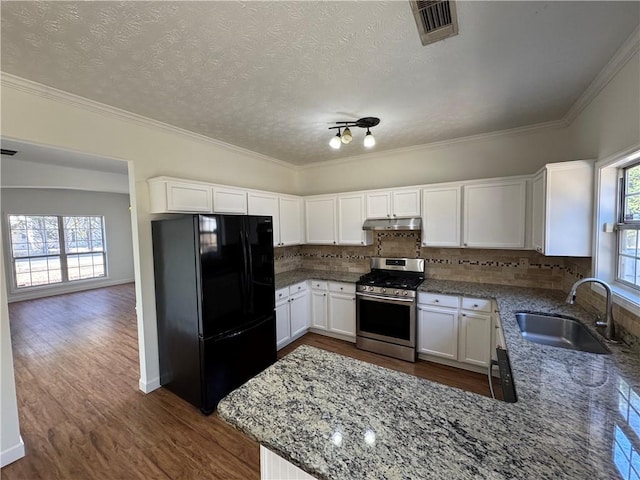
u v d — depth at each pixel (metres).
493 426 0.95
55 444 2.05
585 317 2.06
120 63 1.75
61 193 6.99
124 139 2.51
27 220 6.55
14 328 4.50
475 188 3.06
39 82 1.95
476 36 1.52
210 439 2.10
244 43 1.57
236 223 2.62
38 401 2.56
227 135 3.12
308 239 4.26
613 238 1.96
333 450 0.84
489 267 3.30
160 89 2.08
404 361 3.27
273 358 3.12
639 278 1.70
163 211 2.54
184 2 1.26
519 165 3.07
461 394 1.14
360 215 3.81
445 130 3.04
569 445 0.85
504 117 2.69
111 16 1.34
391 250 3.93
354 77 1.95
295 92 2.15
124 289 7.40
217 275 2.45
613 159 1.79
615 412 1.02
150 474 1.81
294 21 1.40
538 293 2.85
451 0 1.27
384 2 1.28
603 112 1.96
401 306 3.27
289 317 3.65
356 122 2.77
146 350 2.68
